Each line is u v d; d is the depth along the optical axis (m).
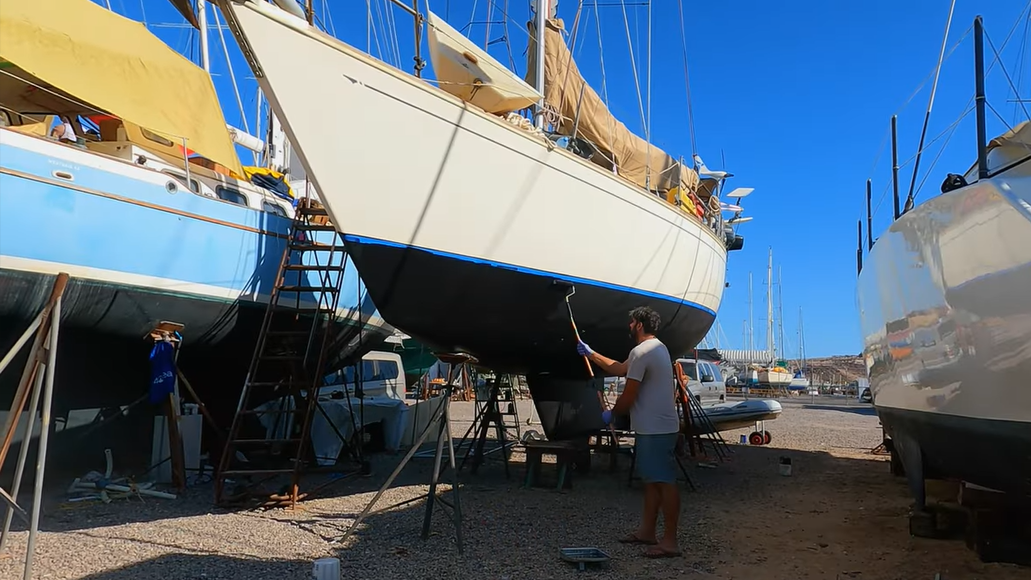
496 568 3.67
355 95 4.33
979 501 3.88
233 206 6.37
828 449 9.78
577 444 6.24
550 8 7.46
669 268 7.03
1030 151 3.63
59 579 3.35
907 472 4.51
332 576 3.14
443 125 4.74
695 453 8.50
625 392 4.08
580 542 4.23
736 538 4.42
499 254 5.21
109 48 5.36
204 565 3.62
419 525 4.57
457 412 16.78
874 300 5.12
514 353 5.93
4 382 5.23
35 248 4.87
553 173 5.46
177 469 5.62
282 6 4.30
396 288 4.83
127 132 6.35
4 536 3.61
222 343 6.63
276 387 6.44
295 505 5.10
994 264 3.04
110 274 5.36
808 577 3.58
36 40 4.90
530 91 5.54
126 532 4.29
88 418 5.90
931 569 3.70
